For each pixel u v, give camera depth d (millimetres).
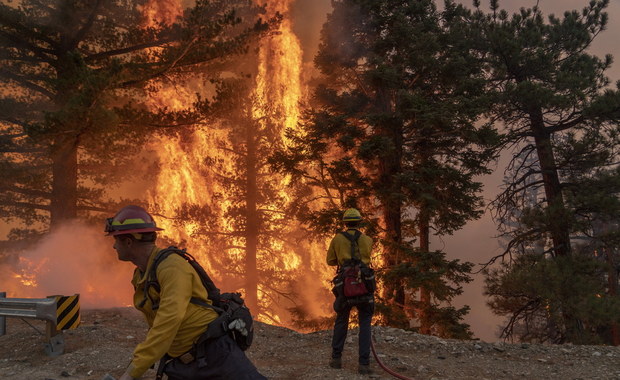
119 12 15117
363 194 18859
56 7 13438
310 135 18594
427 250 20266
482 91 19906
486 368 6230
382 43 19594
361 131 18844
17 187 14070
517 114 22625
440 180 19062
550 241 22875
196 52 13914
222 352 2816
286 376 5852
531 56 21531
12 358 6469
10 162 13609
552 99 20094
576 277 18547
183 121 14125
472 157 21188
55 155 12211
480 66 22359
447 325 17719
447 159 21297
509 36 21562
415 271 17297
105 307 10359
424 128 18391
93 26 14406
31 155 14539
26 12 13297
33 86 13844
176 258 2824
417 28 19516
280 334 7844
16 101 13539
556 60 22578
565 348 7012
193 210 20562
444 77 19766
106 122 11461
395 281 17734
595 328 19594
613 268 21703
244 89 15086
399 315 17078
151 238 2887
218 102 14273
